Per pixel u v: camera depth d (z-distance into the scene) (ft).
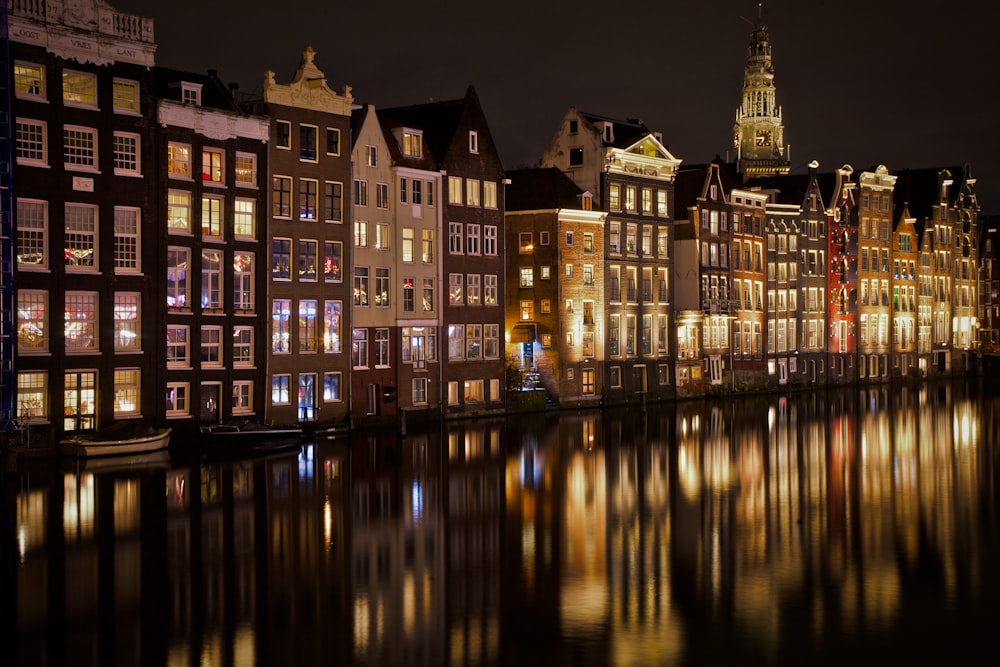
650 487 162.50
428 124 248.93
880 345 378.94
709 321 311.68
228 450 189.67
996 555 123.95
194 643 95.61
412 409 234.38
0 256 172.04
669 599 108.17
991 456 194.59
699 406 287.48
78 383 181.57
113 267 185.37
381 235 227.81
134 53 188.03
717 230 312.71
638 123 303.27
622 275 284.41
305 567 117.70
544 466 180.04
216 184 199.21
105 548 123.44
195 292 196.03
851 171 364.58
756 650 95.04
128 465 173.06
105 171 184.24
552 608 105.40
